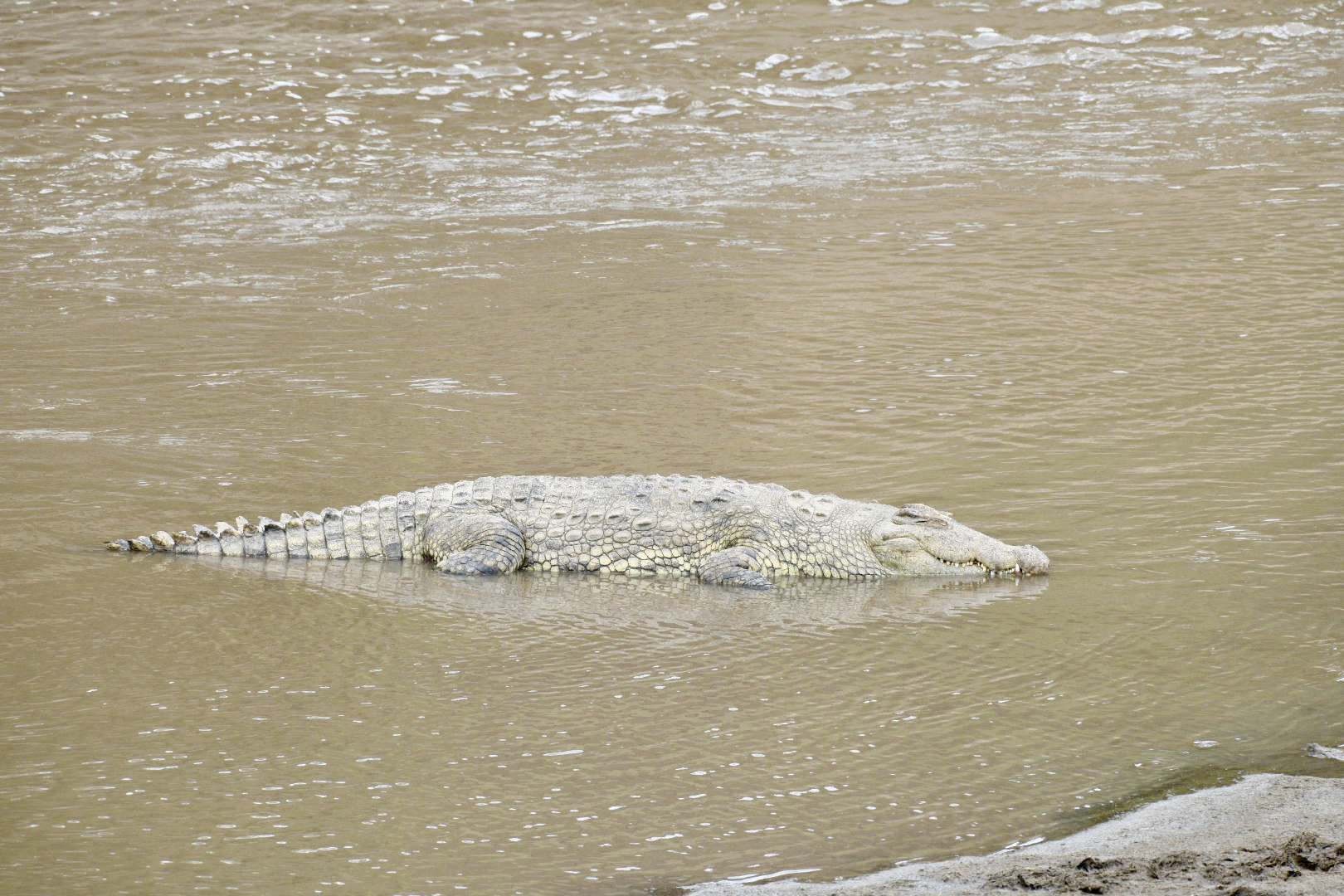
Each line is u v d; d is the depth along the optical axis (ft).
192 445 164.55
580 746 95.96
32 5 439.63
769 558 132.67
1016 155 351.87
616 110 388.98
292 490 149.89
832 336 210.79
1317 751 93.61
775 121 384.27
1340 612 116.67
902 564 131.95
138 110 371.97
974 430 167.43
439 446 163.73
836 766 93.09
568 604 124.57
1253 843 80.12
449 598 125.29
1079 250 261.03
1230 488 146.20
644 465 156.25
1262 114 385.70
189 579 128.36
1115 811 86.28
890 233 280.10
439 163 345.92
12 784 90.02
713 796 89.20
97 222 298.35
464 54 419.54
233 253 273.95
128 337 215.10
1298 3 474.90
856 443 163.53
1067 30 453.58
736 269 254.88
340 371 196.24
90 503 146.30
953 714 100.53
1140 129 374.43
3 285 249.55
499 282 249.14
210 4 445.78
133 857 81.87
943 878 77.56
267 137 357.82
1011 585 127.03
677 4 459.73
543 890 78.69
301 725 98.73
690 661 110.93
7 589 123.95
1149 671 106.93
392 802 88.28
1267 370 187.32
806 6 463.42
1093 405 175.52
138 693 103.60
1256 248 257.75
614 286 244.63
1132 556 130.52
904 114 391.45
